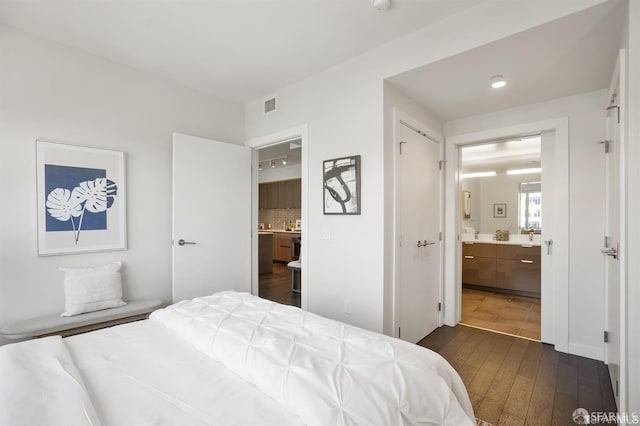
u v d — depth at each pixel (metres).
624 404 1.51
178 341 1.42
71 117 2.47
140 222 2.86
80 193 2.49
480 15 1.92
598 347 2.48
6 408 0.84
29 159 2.27
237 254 3.46
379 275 2.36
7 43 2.19
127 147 2.78
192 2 1.93
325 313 2.74
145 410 0.91
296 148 5.46
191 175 3.07
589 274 2.52
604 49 1.94
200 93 3.31
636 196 1.42
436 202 3.29
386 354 1.12
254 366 1.09
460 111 3.10
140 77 2.86
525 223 4.74
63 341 1.38
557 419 1.77
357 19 2.08
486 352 2.65
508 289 4.45
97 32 2.27
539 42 1.88
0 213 2.15
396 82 2.45
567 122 2.65
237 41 2.37
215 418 0.88
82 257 2.50
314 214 2.85
